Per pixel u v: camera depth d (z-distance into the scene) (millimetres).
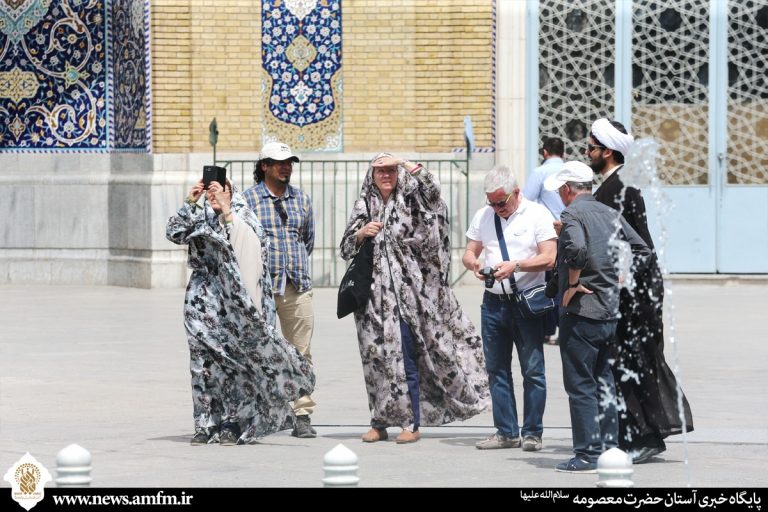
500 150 61094
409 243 28594
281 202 30219
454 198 60125
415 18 60281
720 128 61250
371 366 28484
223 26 59750
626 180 25594
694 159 61438
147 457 26203
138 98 60188
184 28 59469
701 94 61344
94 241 62562
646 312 25578
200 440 27766
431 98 60438
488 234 28094
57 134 63156
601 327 24922
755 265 61344
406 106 60438
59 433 28562
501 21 60969
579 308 24891
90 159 62812
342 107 60469
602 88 61344
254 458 26250
